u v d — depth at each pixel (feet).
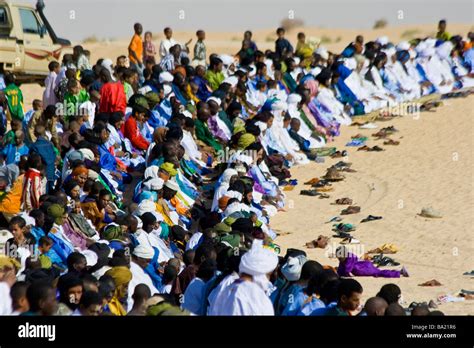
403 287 67.62
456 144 112.06
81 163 74.23
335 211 90.48
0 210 72.02
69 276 46.57
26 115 90.79
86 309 45.09
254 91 118.32
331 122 118.42
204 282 52.80
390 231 83.46
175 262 60.23
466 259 75.10
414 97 135.23
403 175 101.71
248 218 68.03
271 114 104.47
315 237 82.23
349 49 133.18
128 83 105.81
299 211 90.63
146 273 60.34
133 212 72.33
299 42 139.54
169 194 78.79
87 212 71.20
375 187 97.91
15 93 98.68
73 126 85.76
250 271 46.26
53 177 78.74
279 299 49.11
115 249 63.72
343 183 99.60
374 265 73.61
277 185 94.58
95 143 84.94
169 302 47.88
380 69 132.46
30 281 49.78
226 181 81.00
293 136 108.27
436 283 68.28
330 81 126.11
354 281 46.98
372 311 46.50
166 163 81.76
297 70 127.13
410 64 136.77
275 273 53.67
